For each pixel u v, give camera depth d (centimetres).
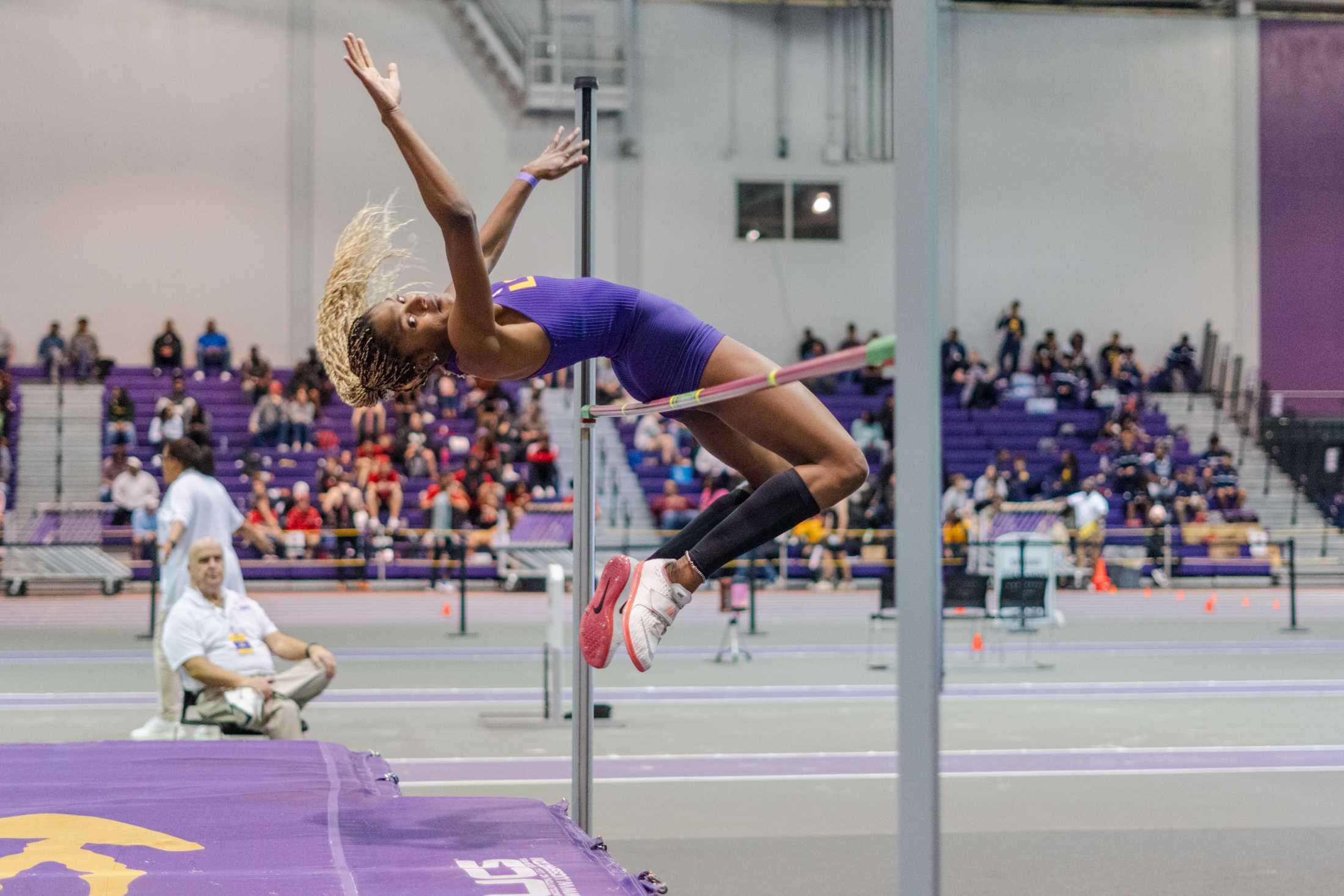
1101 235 2219
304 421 1862
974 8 2183
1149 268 2230
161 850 315
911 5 183
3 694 844
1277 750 674
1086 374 2128
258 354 1914
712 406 281
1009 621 1284
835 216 2150
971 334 2195
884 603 1091
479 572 1706
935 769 182
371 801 379
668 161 2105
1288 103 2245
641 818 515
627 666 1014
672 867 439
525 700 834
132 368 1956
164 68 1986
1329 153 2253
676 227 2106
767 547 1720
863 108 2153
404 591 1675
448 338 283
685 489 1912
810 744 685
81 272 1973
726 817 517
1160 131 2227
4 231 1955
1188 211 2238
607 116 2083
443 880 290
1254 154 2242
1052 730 734
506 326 278
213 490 633
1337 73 2250
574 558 370
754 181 2128
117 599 1561
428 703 820
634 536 1694
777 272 2136
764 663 1032
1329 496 2100
